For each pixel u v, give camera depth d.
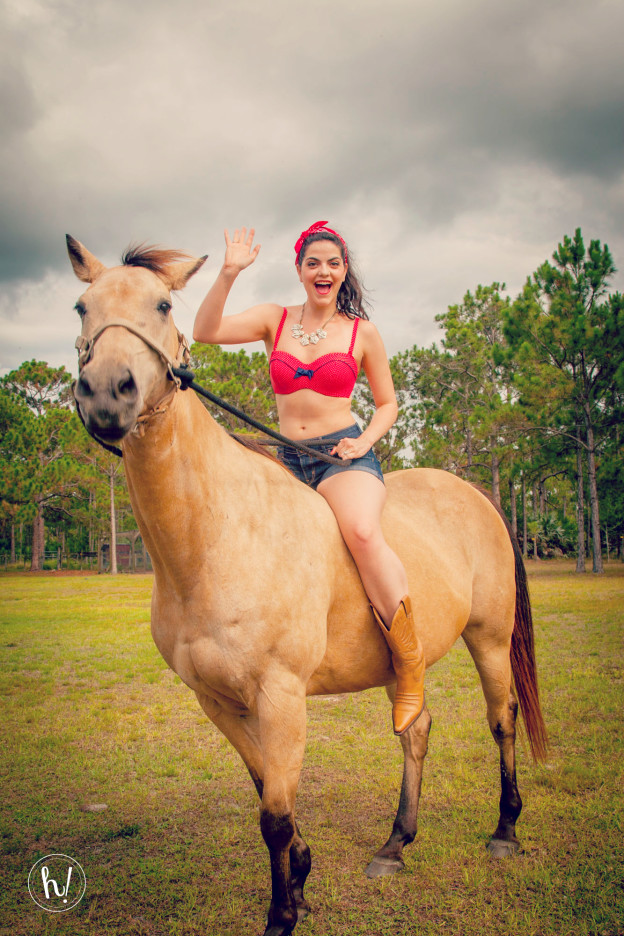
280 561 2.12
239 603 2.01
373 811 3.32
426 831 3.03
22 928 2.33
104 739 4.62
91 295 1.79
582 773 3.57
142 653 8.05
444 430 27.14
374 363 2.64
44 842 3.00
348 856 2.85
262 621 2.03
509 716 3.09
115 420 1.58
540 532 30.28
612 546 33.78
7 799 3.51
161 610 2.21
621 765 3.69
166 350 1.84
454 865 2.73
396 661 2.43
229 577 2.03
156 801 3.50
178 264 2.04
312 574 2.20
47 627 10.42
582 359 19.25
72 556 43.44
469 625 3.13
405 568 2.62
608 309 19.08
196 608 2.05
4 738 4.58
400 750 4.21
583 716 4.68
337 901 2.47
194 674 2.14
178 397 1.96
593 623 9.30
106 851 2.91
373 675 2.56
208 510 2.04
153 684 6.40
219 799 3.53
